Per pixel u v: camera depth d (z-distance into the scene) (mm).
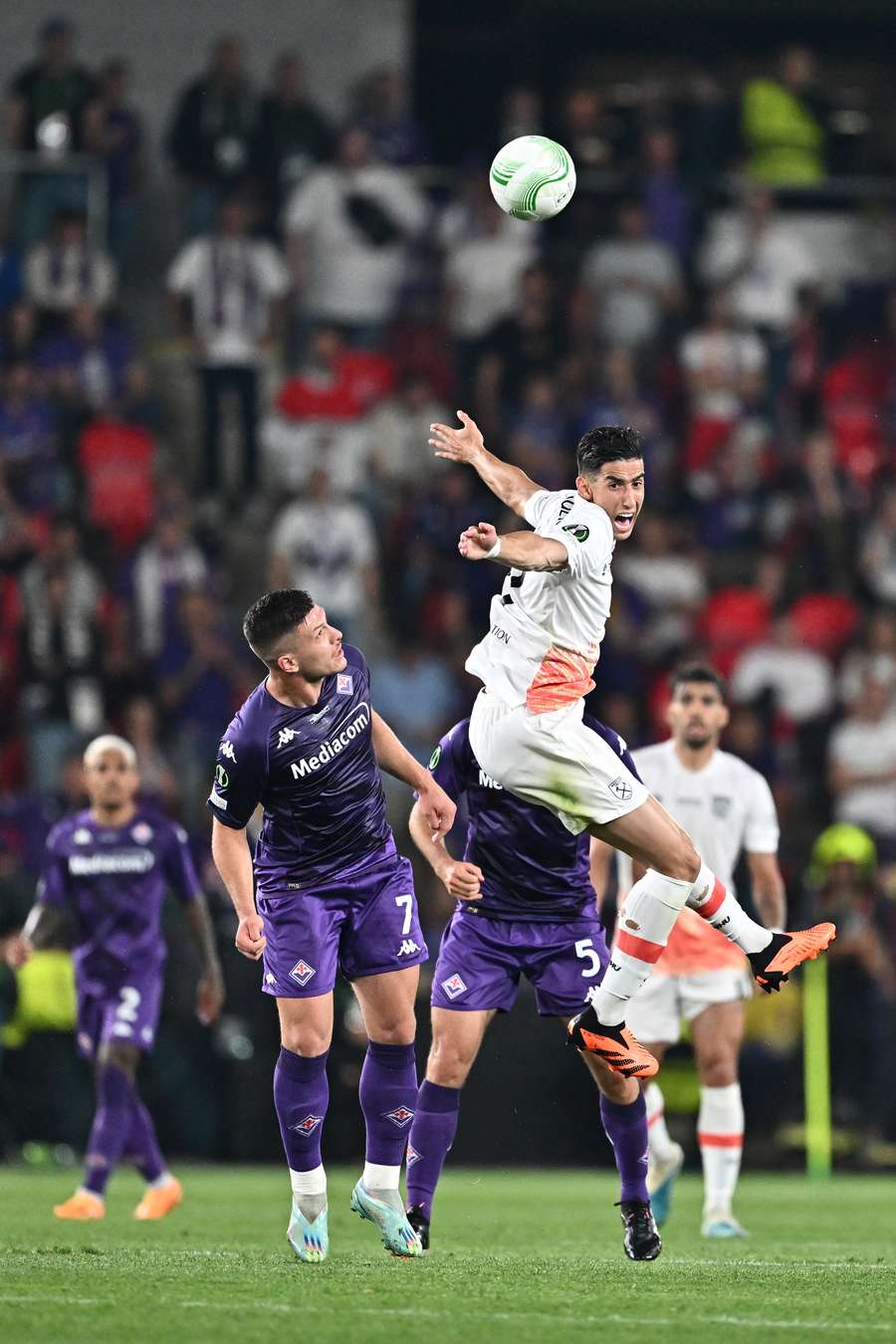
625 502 25250
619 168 79250
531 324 75125
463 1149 52875
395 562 70438
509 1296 21391
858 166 83812
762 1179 53125
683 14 92375
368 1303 20484
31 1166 52594
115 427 70125
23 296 73000
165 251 78500
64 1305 19969
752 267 78500
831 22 92312
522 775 25172
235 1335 17953
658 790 34594
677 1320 19469
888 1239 33031
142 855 35750
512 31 91062
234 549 72250
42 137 74625
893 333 79438
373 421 73562
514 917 27922
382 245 76375
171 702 63719
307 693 24281
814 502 74500
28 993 52406
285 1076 24641
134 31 83250
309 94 85188
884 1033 54656
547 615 24891
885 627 69500
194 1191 43688
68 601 63344
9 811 57000
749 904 54531
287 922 24562
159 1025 52469
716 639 69812
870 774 66500
